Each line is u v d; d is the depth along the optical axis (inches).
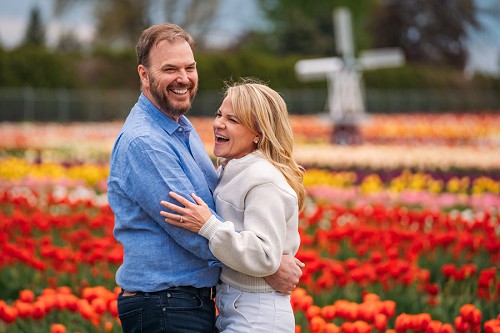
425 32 3184.1
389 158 954.1
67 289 261.7
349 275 317.7
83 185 652.7
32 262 304.7
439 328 228.2
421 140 1434.5
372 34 3179.1
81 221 420.5
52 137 1293.1
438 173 889.5
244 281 182.5
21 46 1894.7
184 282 177.5
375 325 236.8
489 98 2790.4
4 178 660.1
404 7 3171.8
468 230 410.0
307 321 264.8
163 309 175.6
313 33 2893.7
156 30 183.2
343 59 1397.6
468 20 3147.1
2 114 1750.7
